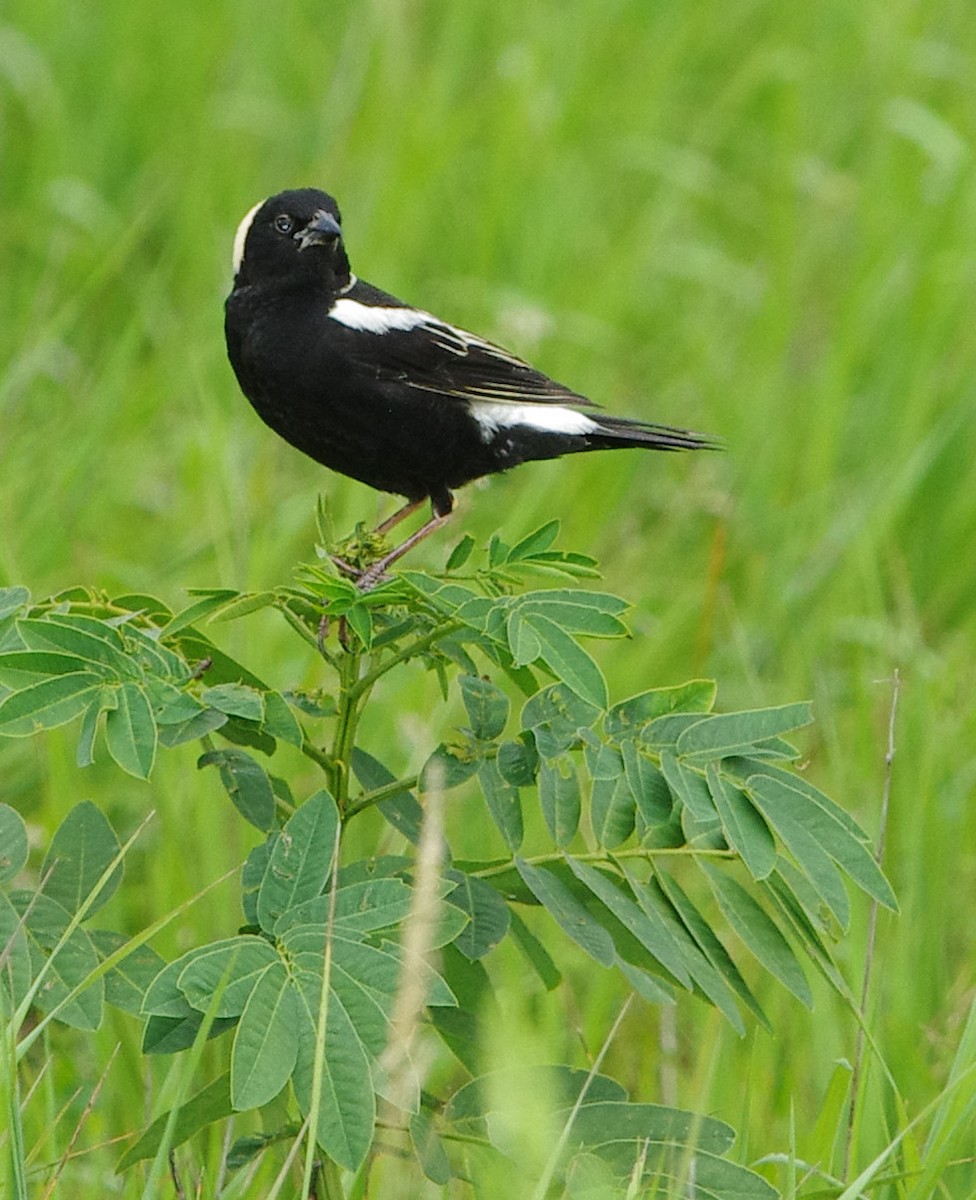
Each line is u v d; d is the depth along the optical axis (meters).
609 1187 5.89
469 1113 6.23
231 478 12.41
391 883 5.77
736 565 13.64
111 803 10.56
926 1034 8.51
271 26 20.36
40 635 5.99
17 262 16.94
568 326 15.96
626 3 21.42
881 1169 7.09
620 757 6.15
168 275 16.17
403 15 19.84
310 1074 5.43
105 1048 8.31
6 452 13.16
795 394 15.62
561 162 18.39
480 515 13.73
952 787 10.59
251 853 5.90
